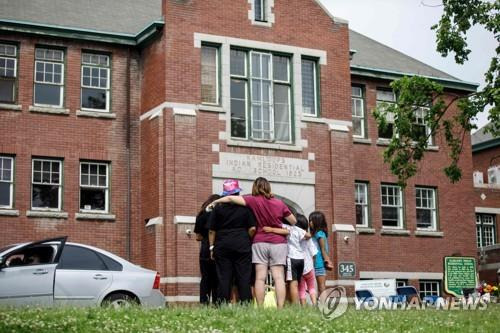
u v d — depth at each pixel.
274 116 30.00
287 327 12.31
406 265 34.25
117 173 29.41
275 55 30.48
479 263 38.94
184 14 28.94
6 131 28.16
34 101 28.84
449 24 27.72
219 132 28.73
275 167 29.45
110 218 28.88
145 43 30.08
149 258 27.92
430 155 35.84
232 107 29.39
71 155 28.89
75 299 18.22
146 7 33.81
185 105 28.44
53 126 28.83
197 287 27.19
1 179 27.94
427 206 35.66
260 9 30.44
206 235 16.47
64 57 29.50
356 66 34.09
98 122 29.48
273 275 15.24
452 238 35.72
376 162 34.38
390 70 35.06
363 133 34.47
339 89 31.31
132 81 30.30
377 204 34.09
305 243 17.22
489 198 40.69
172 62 28.50
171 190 27.64
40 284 18.03
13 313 13.31
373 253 33.59
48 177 28.59
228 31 29.55
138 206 29.41
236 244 15.02
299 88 30.42
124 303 17.98
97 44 29.95
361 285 25.50
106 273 18.69
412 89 28.27
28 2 30.56
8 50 28.80
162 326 12.24
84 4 32.06
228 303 14.80
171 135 28.03
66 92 29.20
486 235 40.56
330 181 30.44
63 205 28.45
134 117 30.06
